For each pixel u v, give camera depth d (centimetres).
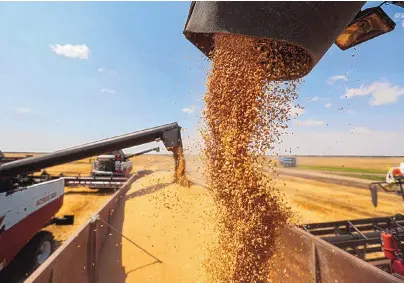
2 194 398
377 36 225
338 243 363
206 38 294
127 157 1661
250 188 256
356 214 985
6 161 550
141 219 654
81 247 342
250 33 160
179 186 1002
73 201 1277
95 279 392
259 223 250
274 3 151
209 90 309
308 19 153
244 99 262
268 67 249
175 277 399
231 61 270
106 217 551
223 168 278
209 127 313
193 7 224
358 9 162
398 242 356
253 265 252
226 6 161
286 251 337
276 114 264
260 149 263
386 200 1245
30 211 490
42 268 225
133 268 434
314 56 178
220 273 279
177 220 620
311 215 960
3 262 394
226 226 281
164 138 996
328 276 261
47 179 683
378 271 205
